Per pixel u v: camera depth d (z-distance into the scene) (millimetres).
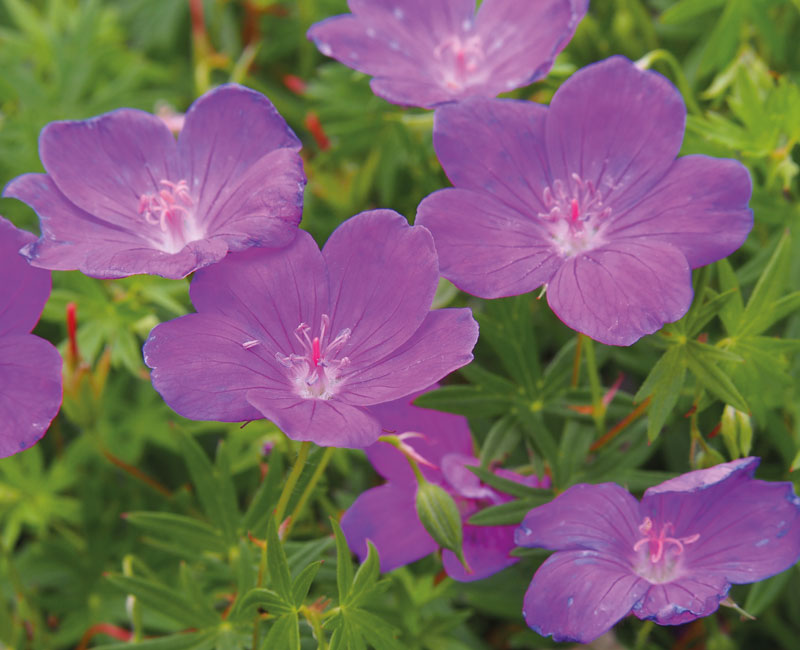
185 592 345
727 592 300
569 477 334
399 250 308
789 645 363
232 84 319
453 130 320
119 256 304
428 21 346
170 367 298
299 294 310
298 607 313
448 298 345
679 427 358
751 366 333
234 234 306
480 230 315
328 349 309
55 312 371
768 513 308
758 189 356
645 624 341
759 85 368
